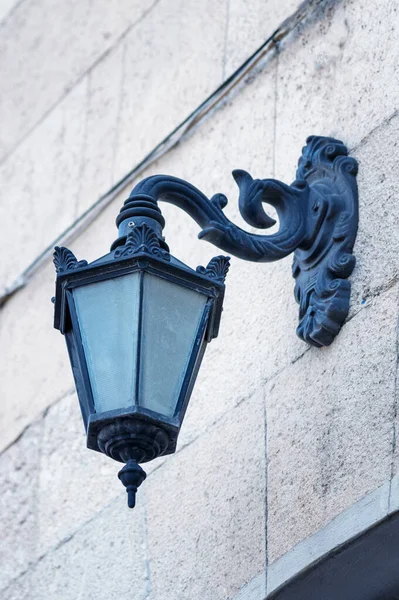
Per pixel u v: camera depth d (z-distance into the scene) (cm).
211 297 386
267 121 507
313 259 441
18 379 612
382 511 378
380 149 440
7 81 730
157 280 380
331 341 428
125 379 366
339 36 482
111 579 495
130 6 643
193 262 523
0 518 576
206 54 564
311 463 416
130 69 621
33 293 628
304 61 497
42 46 711
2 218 680
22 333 624
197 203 414
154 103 589
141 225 386
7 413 607
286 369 446
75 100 658
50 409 580
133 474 360
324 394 422
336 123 466
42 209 647
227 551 438
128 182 581
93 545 514
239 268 494
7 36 749
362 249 430
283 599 411
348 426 406
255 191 436
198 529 457
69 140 649
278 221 486
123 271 380
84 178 622
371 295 418
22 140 694
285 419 436
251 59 527
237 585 426
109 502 517
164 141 562
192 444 478
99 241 587
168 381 369
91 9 677
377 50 458
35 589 535
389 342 403
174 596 456
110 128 618
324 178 452
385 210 427
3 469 591
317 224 439
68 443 559
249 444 449
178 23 596
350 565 394
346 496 395
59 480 553
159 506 483
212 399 478
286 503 419
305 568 397
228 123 532
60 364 588
